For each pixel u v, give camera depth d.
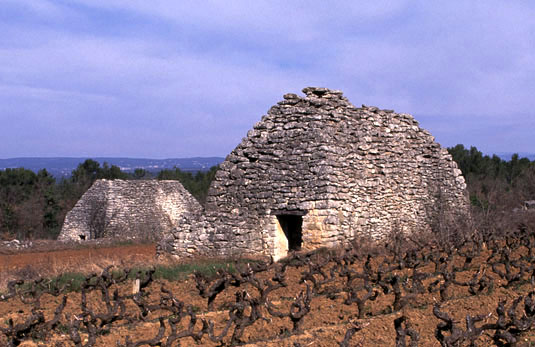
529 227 24.34
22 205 51.91
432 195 26.12
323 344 9.36
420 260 16.77
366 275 12.94
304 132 21.05
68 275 15.59
